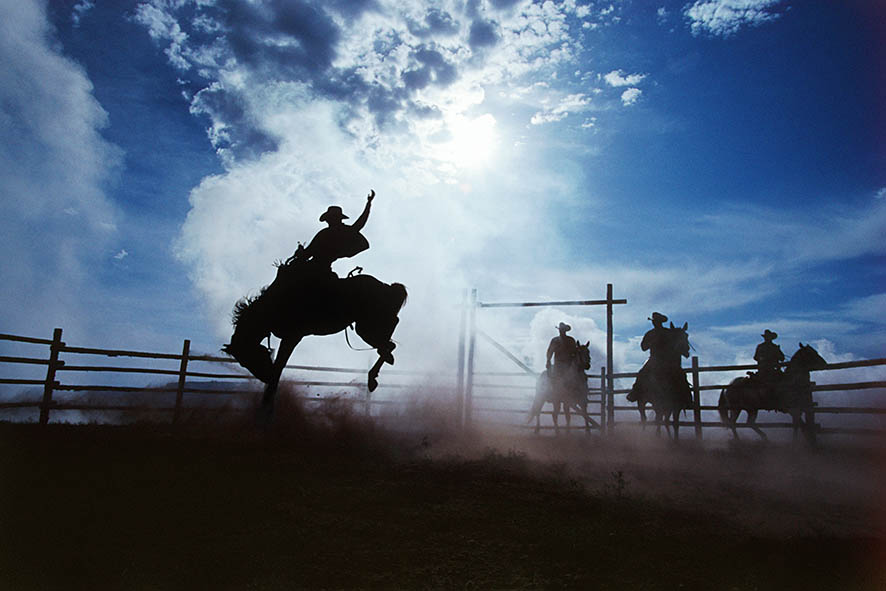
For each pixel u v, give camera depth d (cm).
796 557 511
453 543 518
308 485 643
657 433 1555
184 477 630
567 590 436
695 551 524
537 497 667
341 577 437
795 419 1341
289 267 944
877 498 778
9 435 832
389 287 1026
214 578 415
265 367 933
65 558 421
